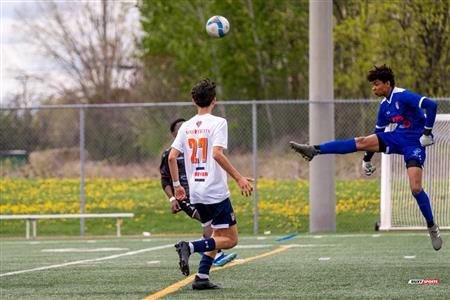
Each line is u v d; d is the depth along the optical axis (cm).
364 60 7656
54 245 4300
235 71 10850
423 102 2578
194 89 2255
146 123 7494
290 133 7519
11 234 5422
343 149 2653
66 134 8225
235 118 7925
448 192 4488
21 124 7369
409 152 2639
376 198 5800
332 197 4906
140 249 3894
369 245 3794
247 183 2159
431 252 3362
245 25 10638
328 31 4888
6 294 2259
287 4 10375
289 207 5700
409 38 7394
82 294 2230
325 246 3803
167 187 3152
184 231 5394
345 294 2125
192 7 11488
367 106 6750
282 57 10662
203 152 2230
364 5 7938
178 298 2091
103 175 7438
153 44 11706
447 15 7144
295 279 2498
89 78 14062
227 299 2056
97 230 5494
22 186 6875
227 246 2233
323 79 4878
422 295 2086
